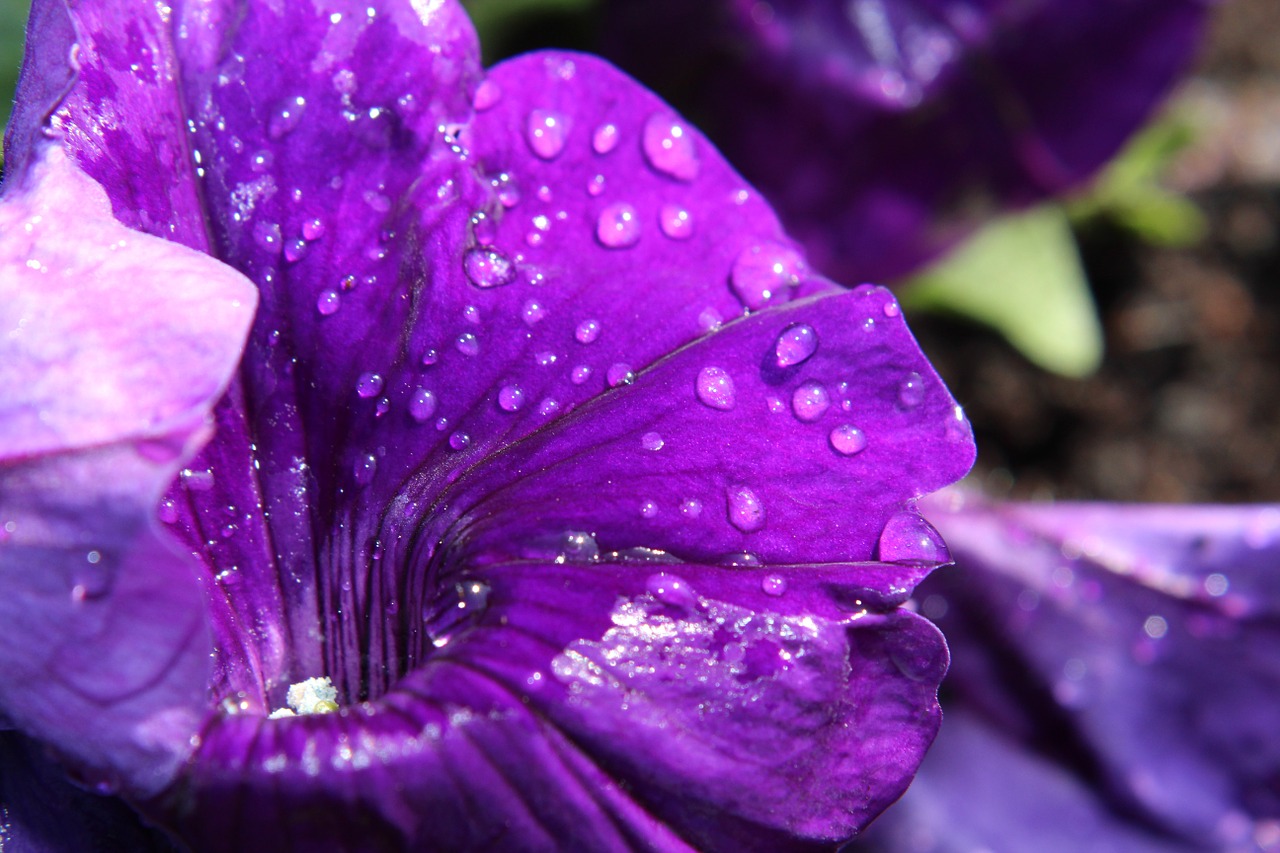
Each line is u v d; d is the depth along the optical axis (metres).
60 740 0.17
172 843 0.18
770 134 0.26
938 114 0.25
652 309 0.19
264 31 0.19
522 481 0.18
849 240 0.27
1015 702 0.25
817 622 0.18
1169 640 0.24
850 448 0.18
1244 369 0.32
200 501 0.19
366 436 0.19
